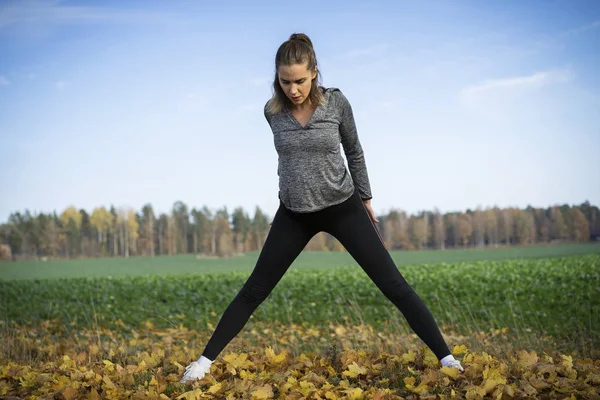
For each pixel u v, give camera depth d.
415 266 17.75
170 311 10.15
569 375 3.57
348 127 3.53
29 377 3.89
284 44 3.31
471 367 3.43
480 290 11.06
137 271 24.83
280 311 9.83
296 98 3.33
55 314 9.55
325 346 5.77
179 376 3.80
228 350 5.55
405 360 3.94
